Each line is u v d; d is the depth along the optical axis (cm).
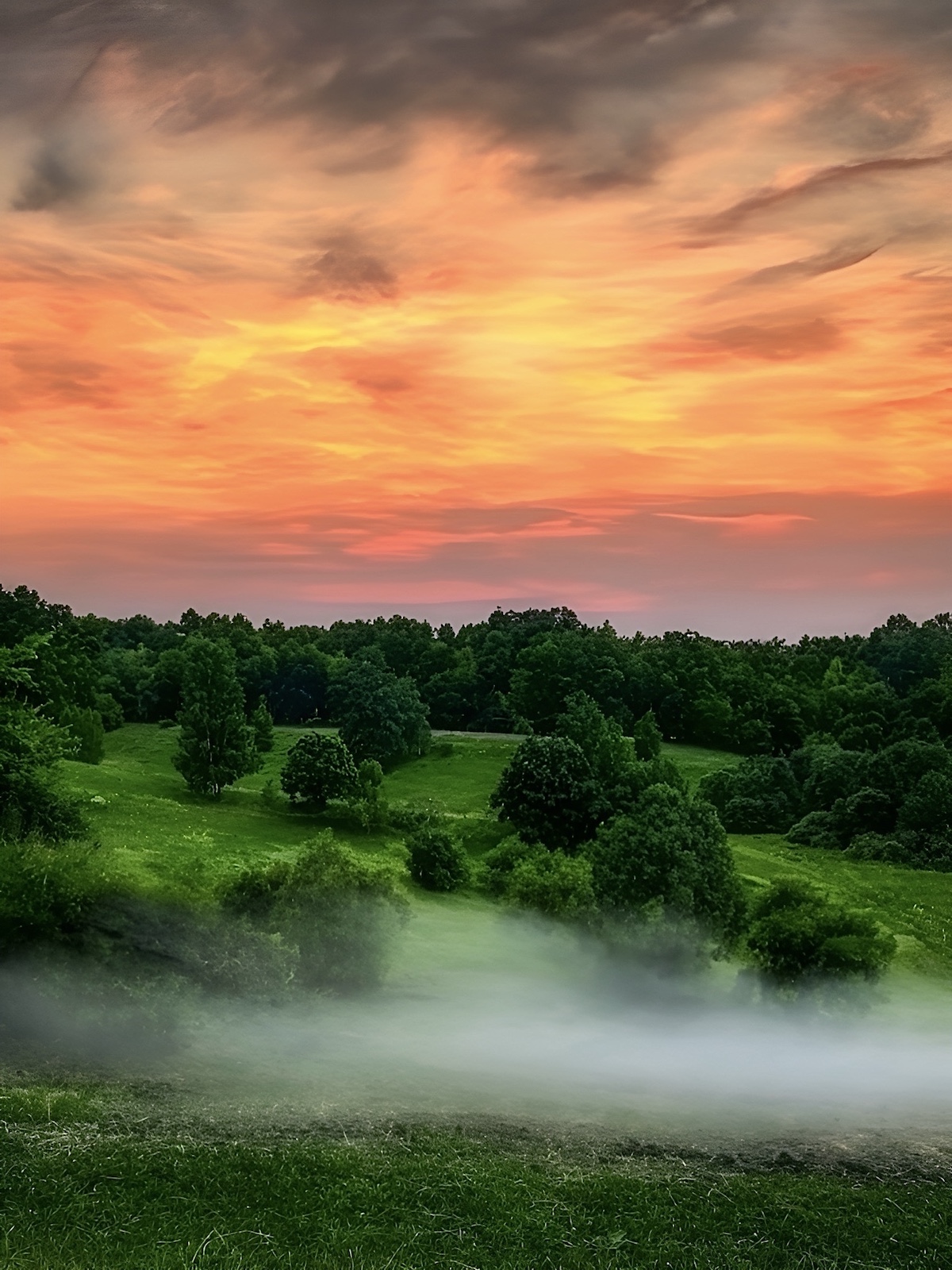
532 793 8062
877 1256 2103
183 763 8994
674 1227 2158
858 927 4584
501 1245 2027
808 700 15762
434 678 17025
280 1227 2006
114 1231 1922
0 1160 2109
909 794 9512
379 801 8406
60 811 5409
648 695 15750
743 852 9044
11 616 14000
